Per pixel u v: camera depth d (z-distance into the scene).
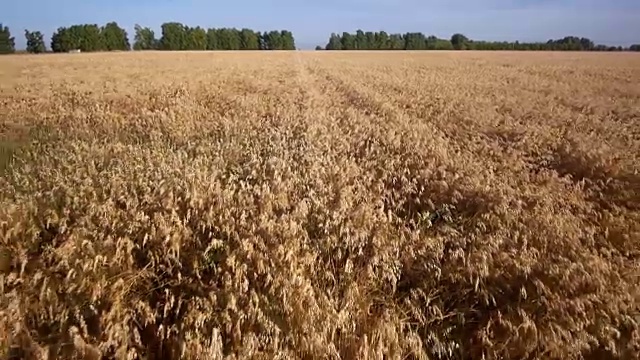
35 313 4.27
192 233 5.62
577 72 35.28
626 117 15.73
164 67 37.53
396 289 5.02
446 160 9.22
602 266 4.95
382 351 3.74
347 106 16.98
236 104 16.56
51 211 5.93
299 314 4.13
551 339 3.92
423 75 31.67
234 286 4.50
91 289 4.48
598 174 9.14
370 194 7.34
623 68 39.59
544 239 5.69
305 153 9.17
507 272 5.05
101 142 10.85
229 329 3.96
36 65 40.09
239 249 5.03
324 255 5.35
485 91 22.23
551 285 4.81
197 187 6.58
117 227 5.52
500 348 3.99
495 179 8.25
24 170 8.06
